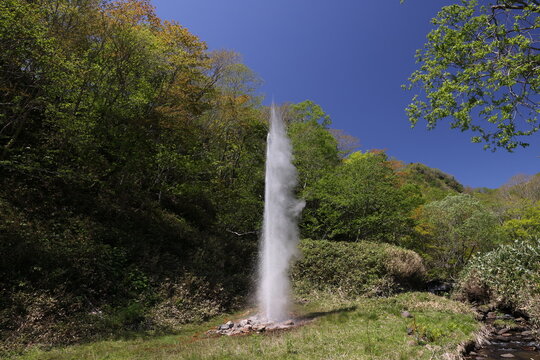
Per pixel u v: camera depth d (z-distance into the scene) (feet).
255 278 46.03
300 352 18.63
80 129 37.47
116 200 45.70
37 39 32.91
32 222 32.24
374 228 63.72
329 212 64.23
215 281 39.34
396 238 70.85
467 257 75.82
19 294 24.44
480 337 25.84
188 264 41.09
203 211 62.28
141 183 55.47
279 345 20.12
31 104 36.70
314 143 72.90
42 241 30.14
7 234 28.45
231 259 49.78
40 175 37.99
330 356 17.63
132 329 26.89
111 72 42.37
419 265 45.42
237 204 60.03
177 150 52.31
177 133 48.19
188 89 54.13
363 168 63.52
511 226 74.79
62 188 40.04
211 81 74.08
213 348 20.07
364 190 61.36
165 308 31.12
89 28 41.75
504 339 26.48
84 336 23.88
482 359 21.52
